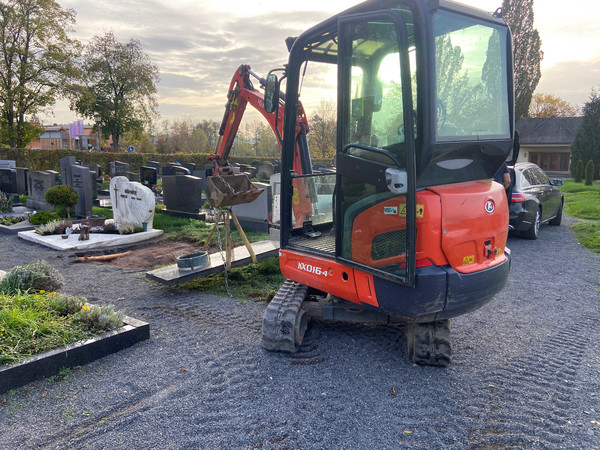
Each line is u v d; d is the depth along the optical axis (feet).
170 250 30.99
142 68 152.66
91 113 152.05
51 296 16.58
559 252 30.71
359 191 12.67
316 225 18.79
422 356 13.44
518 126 154.71
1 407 11.39
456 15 11.78
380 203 12.05
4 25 109.70
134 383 12.61
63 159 43.37
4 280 17.65
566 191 85.15
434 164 11.62
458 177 12.60
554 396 12.07
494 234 12.60
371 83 12.05
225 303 19.98
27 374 12.49
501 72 13.03
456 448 9.88
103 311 15.51
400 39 10.61
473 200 11.98
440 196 11.42
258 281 23.38
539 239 35.37
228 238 21.68
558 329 17.10
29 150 104.58
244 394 12.01
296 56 15.05
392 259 11.85
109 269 26.11
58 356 13.14
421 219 11.25
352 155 12.64
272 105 16.55
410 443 10.06
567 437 10.25
